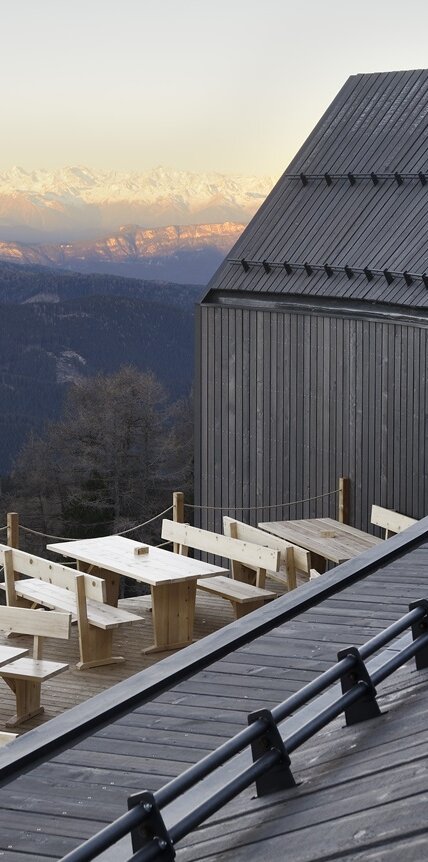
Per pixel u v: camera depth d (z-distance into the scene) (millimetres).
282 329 14844
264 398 15227
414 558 7926
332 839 3199
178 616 10742
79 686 9836
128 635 11234
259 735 3689
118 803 4668
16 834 4465
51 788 4852
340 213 15000
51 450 40938
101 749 5203
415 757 3604
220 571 10289
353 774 3691
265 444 15289
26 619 9039
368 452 13680
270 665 6043
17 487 41406
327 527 13242
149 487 40906
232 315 15562
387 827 3121
